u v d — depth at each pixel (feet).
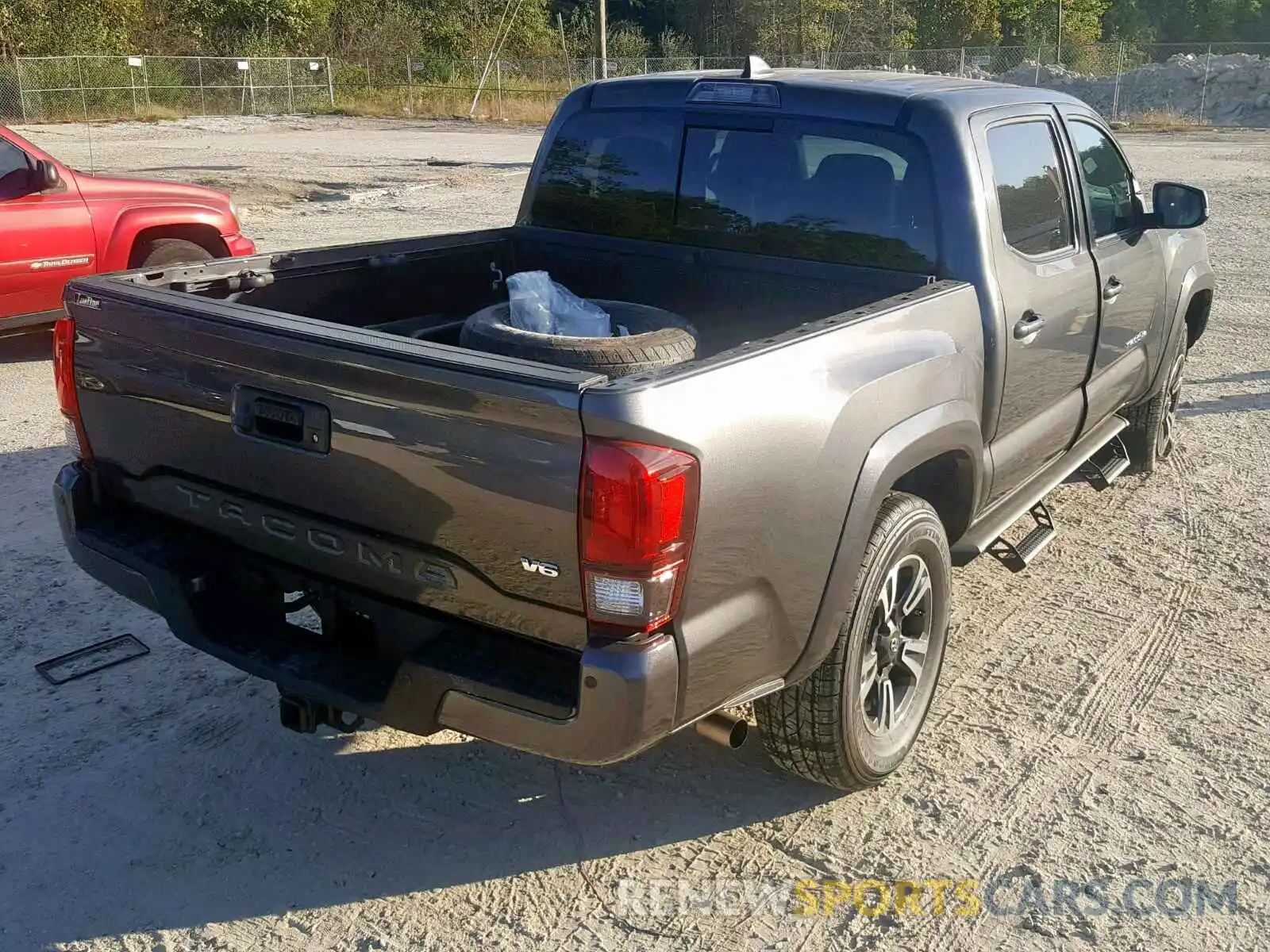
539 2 189.78
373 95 126.11
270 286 12.87
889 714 11.57
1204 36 257.55
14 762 11.61
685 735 12.55
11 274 24.99
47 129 97.09
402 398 8.46
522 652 8.81
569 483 7.95
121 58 109.91
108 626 14.46
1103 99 117.19
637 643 8.21
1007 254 12.67
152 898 9.87
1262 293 35.35
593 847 10.68
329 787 11.47
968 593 16.10
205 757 11.87
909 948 9.52
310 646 9.97
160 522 10.96
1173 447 22.02
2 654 13.66
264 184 57.93
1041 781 11.77
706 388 8.41
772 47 190.19
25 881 10.01
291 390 9.14
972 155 12.27
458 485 8.44
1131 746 12.42
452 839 10.76
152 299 9.94
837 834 10.93
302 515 9.53
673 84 13.94
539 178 15.26
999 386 12.52
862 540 10.07
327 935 9.52
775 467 8.98
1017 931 9.70
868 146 12.57
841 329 10.00
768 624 9.34
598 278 14.83
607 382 7.95
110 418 10.78
